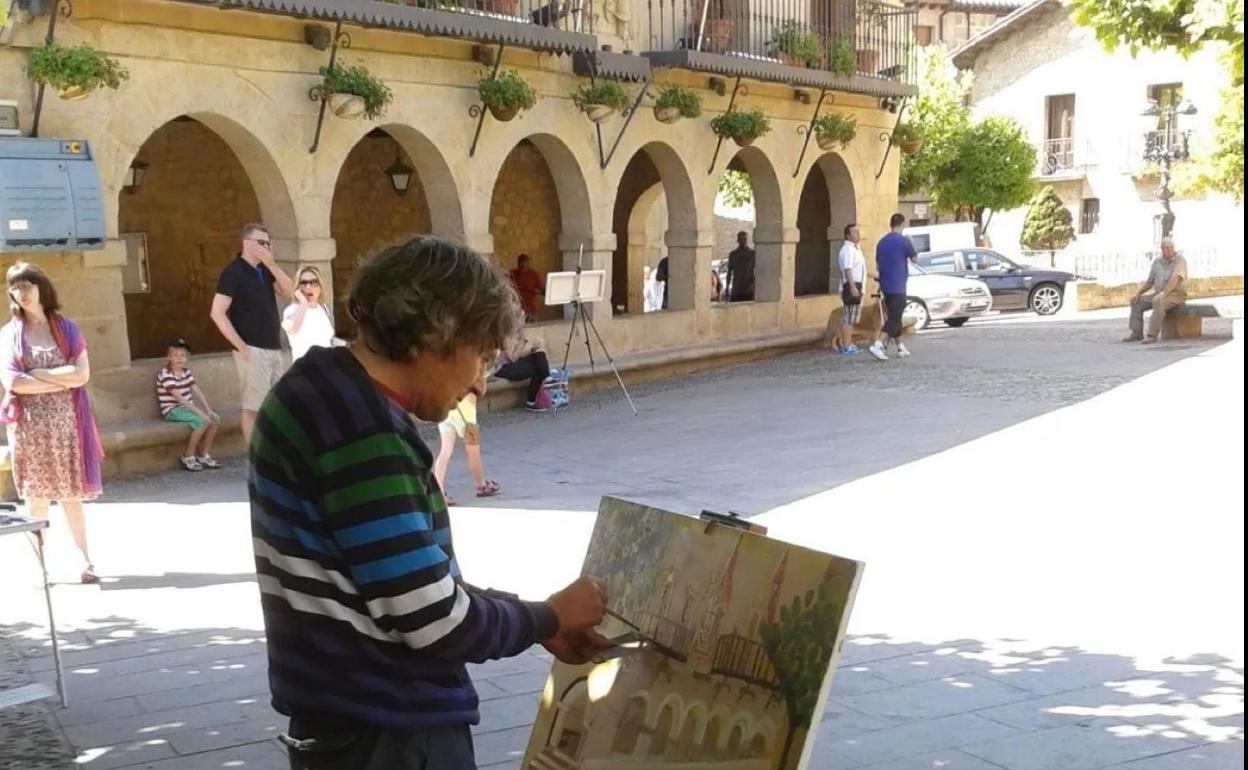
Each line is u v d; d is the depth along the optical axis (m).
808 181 20.27
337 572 1.86
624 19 15.01
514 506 8.37
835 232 19.22
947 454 9.52
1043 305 27.12
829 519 7.59
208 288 14.77
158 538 7.60
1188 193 29.03
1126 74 38.09
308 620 1.87
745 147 16.58
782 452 10.06
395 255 1.97
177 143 14.34
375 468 1.85
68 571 6.84
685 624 2.22
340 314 15.50
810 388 14.02
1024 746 4.07
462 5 12.41
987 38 40.78
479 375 2.04
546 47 12.98
